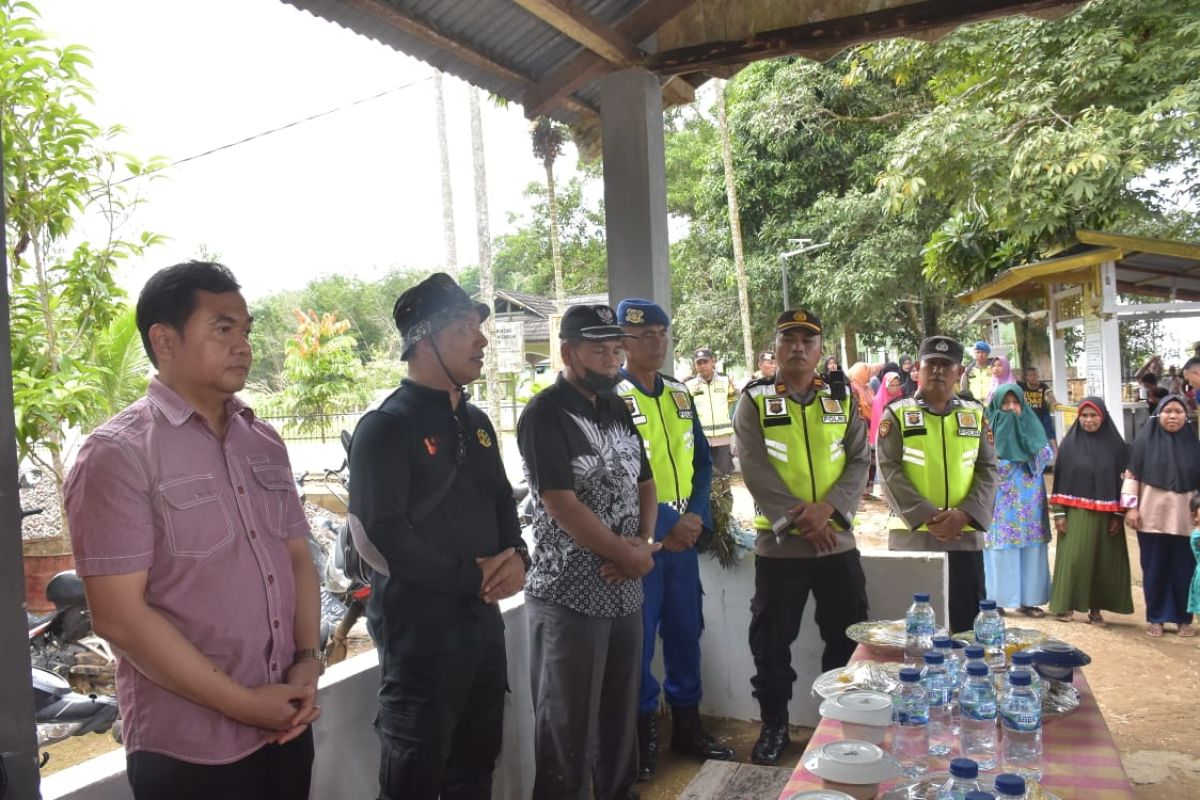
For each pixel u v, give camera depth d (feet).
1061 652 8.33
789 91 54.54
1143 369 30.50
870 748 6.70
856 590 12.11
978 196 33.63
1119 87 31.32
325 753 7.95
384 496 7.40
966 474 13.60
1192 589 17.80
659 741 13.25
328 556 17.89
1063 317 34.94
